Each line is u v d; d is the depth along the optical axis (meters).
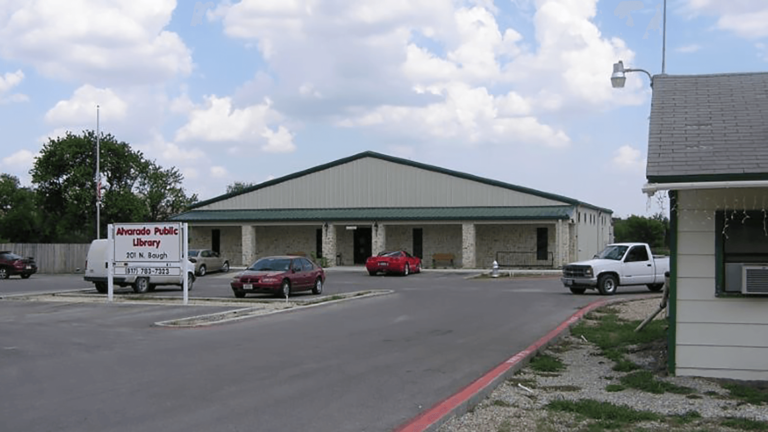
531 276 39.00
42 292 27.86
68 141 58.00
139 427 7.30
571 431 7.30
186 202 68.69
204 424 7.45
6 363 11.11
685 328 9.89
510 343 13.52
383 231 47.44
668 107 11.12
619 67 16.64
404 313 19.25
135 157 60.12
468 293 26.86
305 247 51.28
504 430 7.30
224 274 42.75
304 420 7.66
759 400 8.55
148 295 25.62
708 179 8.86
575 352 12.65
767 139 9.67
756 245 9.74
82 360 11.41
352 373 10.38
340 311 19.80
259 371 10.49
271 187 52.44
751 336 9.66
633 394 9.03
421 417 7.55
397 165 49.78
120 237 23.20
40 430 7.17
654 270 26.19
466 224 45.59
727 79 11.95
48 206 60.69
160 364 11.05
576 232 47.44
